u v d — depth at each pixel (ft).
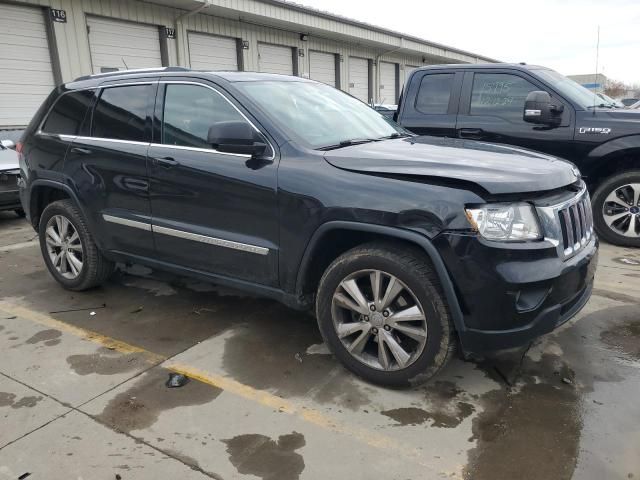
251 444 8.38
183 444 8.38
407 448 8.26
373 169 9.48
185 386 10.06
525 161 10.10
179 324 12.86
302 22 54.39
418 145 11.41
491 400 9.53
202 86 11.75
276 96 11.85
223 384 10.13
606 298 14.11
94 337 12.18
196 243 11.68
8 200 24.49
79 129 13.87
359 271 9.69
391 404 9.44
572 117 18.38
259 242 10.69
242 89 11.42
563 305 9.33
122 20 40.81
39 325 12.86
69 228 14.70
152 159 12.06
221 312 13.55
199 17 46.98
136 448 8.29
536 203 8.99
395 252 9.32
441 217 8.68
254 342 11.87
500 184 8.66
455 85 20.30
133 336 12.23
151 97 12.52
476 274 8.58
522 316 8.73
